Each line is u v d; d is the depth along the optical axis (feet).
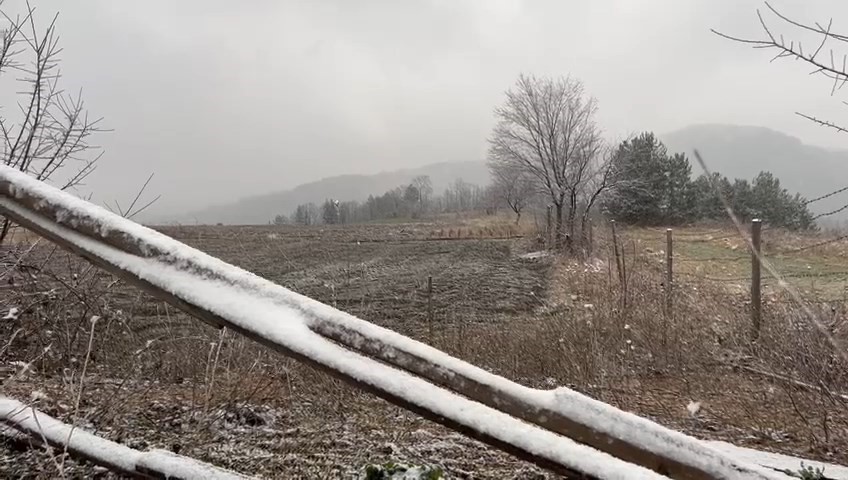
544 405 5.31
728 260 52.70
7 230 14.12
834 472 11.14
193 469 6.84
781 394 16.26
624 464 5.16
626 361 20.70
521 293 47.73
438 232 114.11
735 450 12.50
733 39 11.59
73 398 10.62
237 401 12.97
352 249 85.15
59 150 15.76
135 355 14.48
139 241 5.81
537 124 79.61
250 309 5.52
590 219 70.90
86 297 15.03
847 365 15.83
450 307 41.63
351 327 5.62
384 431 11.99
